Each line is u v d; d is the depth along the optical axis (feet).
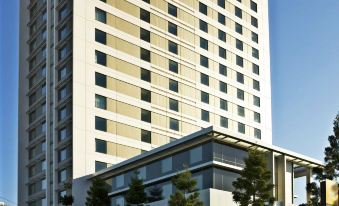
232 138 140.67
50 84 235.61
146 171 163.02
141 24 230.68
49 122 231.09
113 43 218.38
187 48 248.32
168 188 151.33
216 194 132.46
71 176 198.70
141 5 232.94
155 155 156.76
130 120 215.31
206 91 252.21
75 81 203.72
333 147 133.59
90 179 194.18
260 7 300.81
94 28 214.07
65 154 208.74
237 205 136.36
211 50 261.03
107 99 210.38
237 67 273.75
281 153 152.35
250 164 125.39
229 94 264.72
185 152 148.56
